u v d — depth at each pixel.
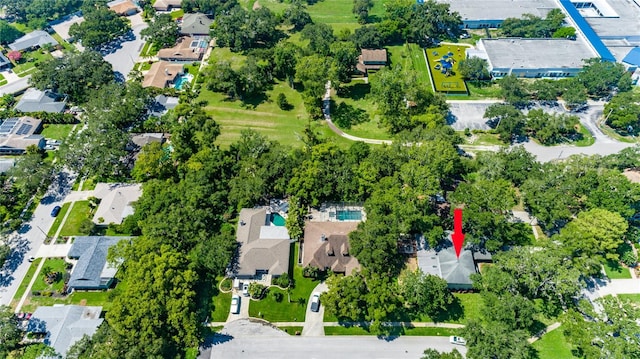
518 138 156.50
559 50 189.75
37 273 117.69
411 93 155.88
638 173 131.75
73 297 111.94
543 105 169.88
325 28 199.25
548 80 176.12
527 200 123.31
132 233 124.19
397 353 101.38
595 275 114.88
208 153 139.25
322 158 134.88
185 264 110.56
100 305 109.88
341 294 102.88
